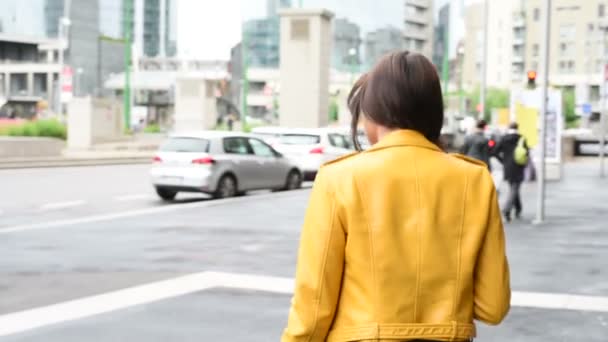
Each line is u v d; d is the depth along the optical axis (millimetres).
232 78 144500
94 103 45750
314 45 39062
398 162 1949
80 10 137625
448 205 1941
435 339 1869
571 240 11844
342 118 56688
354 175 1924
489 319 1984
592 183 24109
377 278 1874
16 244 11297
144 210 15930
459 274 1912
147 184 23344
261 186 19562
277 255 10352
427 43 175125
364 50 167750
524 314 7141
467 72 155750
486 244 1973
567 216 15117
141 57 131625
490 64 151875
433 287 1894
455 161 2002
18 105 94500
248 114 140125
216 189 18062
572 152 41750
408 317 1873
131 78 109562
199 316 6918
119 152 42125
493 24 151125
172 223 13797
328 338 1915
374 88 2027
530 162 24781
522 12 144750
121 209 16547
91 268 9359
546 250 10867
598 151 42969
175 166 17922
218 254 10414
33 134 45469
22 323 6676
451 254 1918
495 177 14945
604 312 7238
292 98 39469
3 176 25828
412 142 1982
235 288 8164
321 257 1887
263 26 160875
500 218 2010
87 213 15734
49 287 8227
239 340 6109
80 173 27969
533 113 17688
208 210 15875
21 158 32406
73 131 45562
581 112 37156
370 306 1872
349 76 123500
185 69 120875
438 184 1945
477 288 1983
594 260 10055
